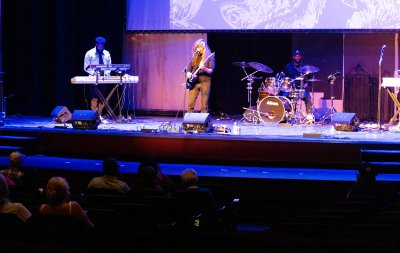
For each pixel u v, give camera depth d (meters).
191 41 14.23
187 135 10.36
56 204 5.12
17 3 13.87
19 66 13.98
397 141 9.88
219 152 10.29
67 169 9.57
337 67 13.79
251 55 14.49
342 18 12.93
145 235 2.87
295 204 8.91
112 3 13.88
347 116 11.11
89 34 14.05
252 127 11.70
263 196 8.99
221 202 7.27
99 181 6.84
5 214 4.44
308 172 9.57
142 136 10.50
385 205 5.91
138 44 14.45
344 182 8.77
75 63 14.11
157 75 14.44
